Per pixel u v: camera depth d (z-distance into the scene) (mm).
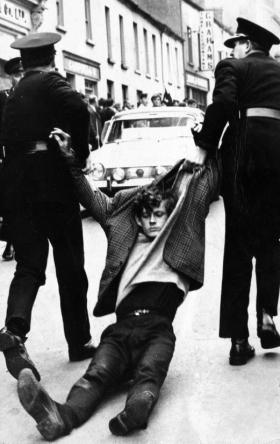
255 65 4160
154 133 11875
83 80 24922
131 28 31438
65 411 3406
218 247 8414
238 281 4246
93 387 3559
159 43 36344
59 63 22547
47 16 21234
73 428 3467
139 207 4164
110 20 28453
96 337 5023
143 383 3434
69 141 4059
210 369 4258
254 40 4273
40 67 4328
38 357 4664
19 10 18281
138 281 3980
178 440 3328
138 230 4180
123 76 29984
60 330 5285
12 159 4219
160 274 4016
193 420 3549
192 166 4172
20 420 3654
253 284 6523
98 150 11398
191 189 4141
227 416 3578
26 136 4188
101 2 27250
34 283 4031
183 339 4875
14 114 4230
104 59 27484
